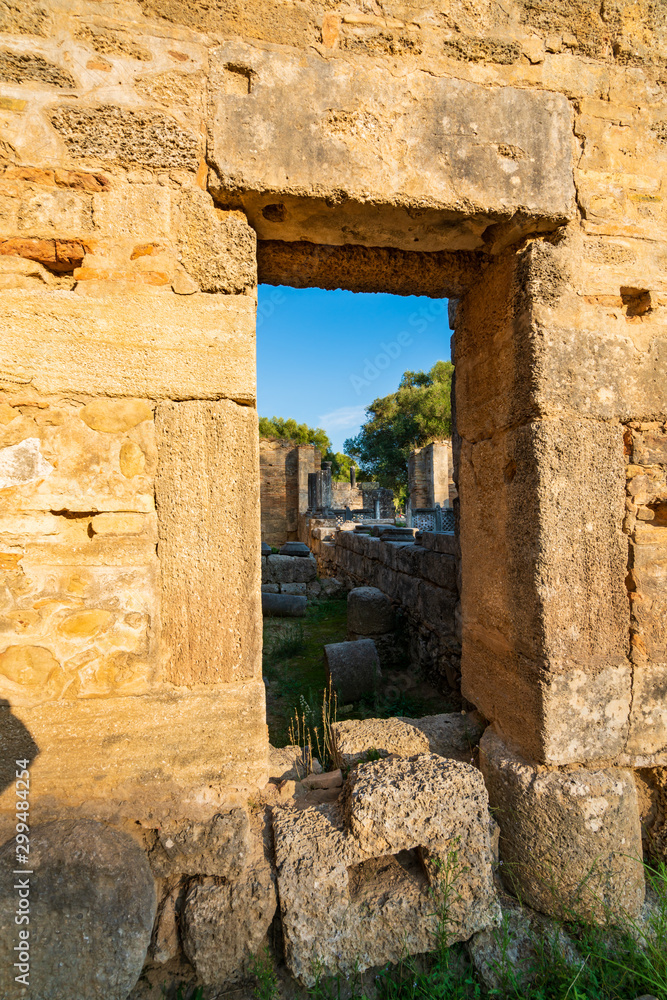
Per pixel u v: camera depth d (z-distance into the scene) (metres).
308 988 1.61
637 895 1.90
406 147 1.89
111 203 1.77
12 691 1.71
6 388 1.69
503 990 1.70
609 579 2.02
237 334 1.83
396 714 3.91
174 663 1.80
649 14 2.12
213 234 1.82
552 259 2.02
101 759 1.75
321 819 1.85
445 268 2.36
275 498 20.02
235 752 1.81
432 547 4.62
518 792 1.96
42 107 1.73
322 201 1.86
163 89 1.78
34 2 1.71
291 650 5.80
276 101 1.82
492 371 2.33
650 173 2.13
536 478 1.97
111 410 1.76
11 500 1.71
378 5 1.89
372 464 30.72
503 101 1.96
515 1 1.99
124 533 1.77
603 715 2.01
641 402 2.07
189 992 1.64
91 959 1.54
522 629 2.08
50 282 1.76
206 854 1.72
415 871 1.83
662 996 1.58
